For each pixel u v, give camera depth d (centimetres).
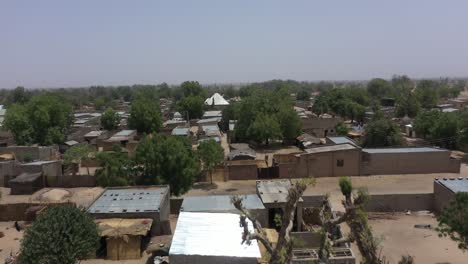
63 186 4675
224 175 4950
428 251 2806
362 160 5019
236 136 7306
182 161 3922
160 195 3281
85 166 5841
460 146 6225
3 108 11656
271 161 5791
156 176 3888
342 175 4984
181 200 3641
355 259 2339
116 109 14012
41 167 4822
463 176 4841
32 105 7200
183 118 10494
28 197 4319
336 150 4956
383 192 4247
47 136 7012
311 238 2581
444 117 6400
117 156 4269
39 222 2330
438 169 5016
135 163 4025
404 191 4281
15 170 4850
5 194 4522
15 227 3441
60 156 6109
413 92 12094
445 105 11269
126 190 3450
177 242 2330
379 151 5128
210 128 8288
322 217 1459
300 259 2248
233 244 2317
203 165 4906
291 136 7038
